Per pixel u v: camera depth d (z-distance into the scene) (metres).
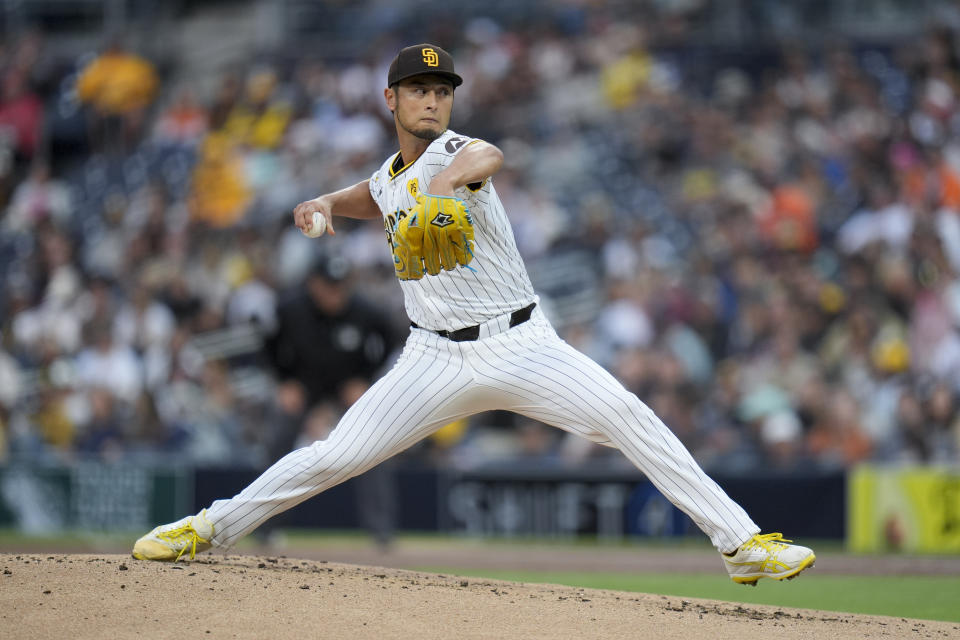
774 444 38.84
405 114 16.09
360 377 31.34
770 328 43.88
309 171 57.09
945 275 44.31
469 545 36.84
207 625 13.92
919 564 30.97
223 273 52.00
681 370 41.91
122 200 58.16
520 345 16.41
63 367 47.72
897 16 62.53
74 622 13.94
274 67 63.59
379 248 49.56
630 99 58.84
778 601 23.14
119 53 65.50
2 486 41.38
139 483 39.84
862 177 51.28
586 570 29.06
